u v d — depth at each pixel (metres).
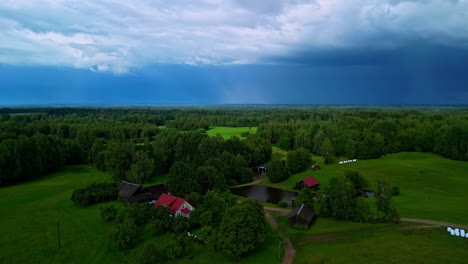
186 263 46.19
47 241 53.38
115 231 51.75
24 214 66.31
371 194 79.56
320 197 64.75
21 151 97.12
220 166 97.75
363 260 43.72
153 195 78.25
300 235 55.28
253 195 86.81
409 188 80.50
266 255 47.97
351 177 84.56
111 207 64.00
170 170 79.69
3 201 75.38
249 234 47.34
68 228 58.94
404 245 47.12
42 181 97.50
